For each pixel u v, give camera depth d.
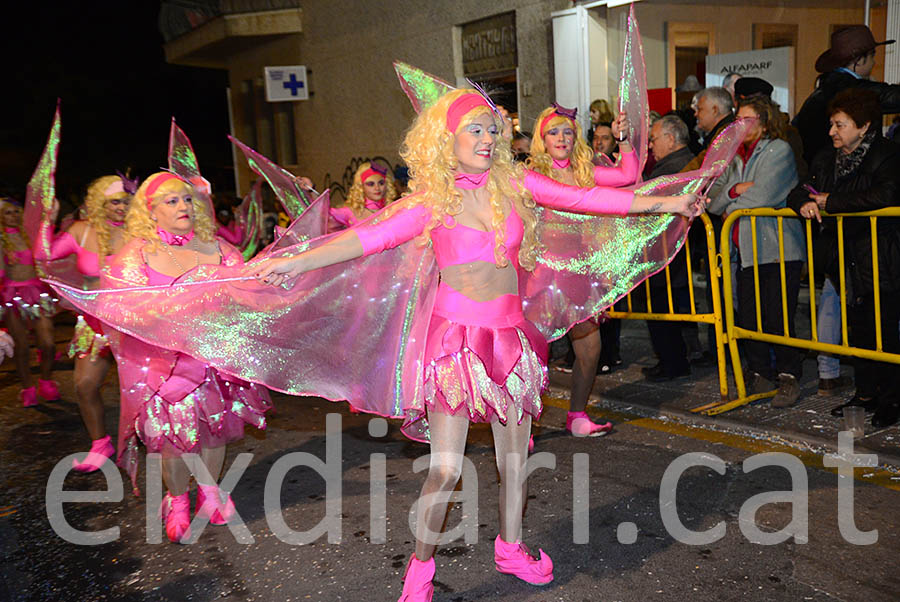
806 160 5.60
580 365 4.67
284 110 16.02
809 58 7.57
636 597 3.03
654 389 5.61
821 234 4.68
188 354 3.20
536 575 3.14
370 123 13.11
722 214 5.23
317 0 13.83
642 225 3.97
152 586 3.36
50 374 6.55
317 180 14.96
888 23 6.80
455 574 3.29
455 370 2.84
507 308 2.94
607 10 8.66
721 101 5.48
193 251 3.72
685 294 5.78
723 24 8.05
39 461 5.04
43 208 5.15
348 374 3.29
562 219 3.80
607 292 4.02
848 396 5.06
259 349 3.26
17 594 3.35
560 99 9.01
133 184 4.53
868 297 4.41
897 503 3.61
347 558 3.49
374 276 3.16
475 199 2.85
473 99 2.76
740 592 3.00
